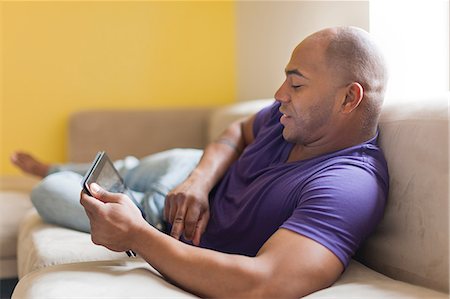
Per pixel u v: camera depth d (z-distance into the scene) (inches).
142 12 110.9
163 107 104.8
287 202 42.9
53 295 33.2
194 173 53.7
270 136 53.2
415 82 62.8
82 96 109.6
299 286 34.7
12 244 71.5
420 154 40.7
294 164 46.7
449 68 61.0
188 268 35.2
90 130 100.7
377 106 45.3
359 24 66.5
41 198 57.2
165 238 36.7
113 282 35.2
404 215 41.8
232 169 54.9
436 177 38.9
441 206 38.2
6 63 106.7
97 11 109.3
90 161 100.5
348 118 44.9
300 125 45.8
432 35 62.1
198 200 50.2
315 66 44.4
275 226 43.6
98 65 109.9
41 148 108.5
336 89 44.1
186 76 113.0
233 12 113.5
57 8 107.9
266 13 97.8
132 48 111.0
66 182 58.4
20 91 107.4
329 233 37.2
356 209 39.2
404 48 63.1
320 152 46.6
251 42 105.0
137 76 111.3
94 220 37.3
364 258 46.5
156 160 63.9
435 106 41.5
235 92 113.9
